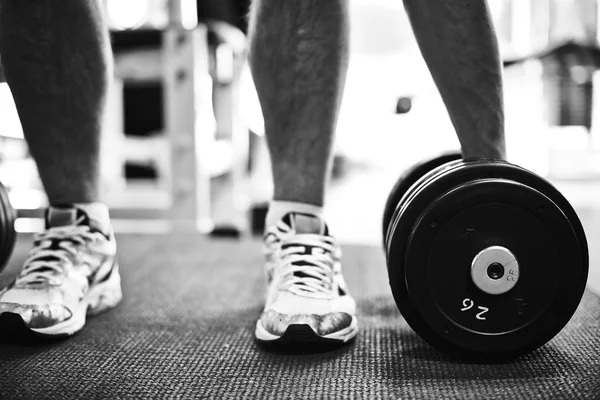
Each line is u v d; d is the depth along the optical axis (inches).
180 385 26.5
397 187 36.4
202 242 75.4
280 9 32.2
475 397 24.8
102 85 35.7
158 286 48.7
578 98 165.8
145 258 63.1
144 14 113.1
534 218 27.8
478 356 29.2
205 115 85.0
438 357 30.0
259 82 33.7
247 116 91.3
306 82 32.7
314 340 30.5
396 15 180.4
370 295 44.6
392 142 200.7
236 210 94.3
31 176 104.5
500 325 28.4
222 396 25.2
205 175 86.0
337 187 185.2
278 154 34.6
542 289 28.2
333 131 33.9
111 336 34.2
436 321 28.3
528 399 24.5
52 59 33.6
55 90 34.1
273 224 35.4
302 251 33.6
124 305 41.8
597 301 40.1
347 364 29.2
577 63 146.6
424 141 151.2
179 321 37.5
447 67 29.1
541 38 166.1
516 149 166.9
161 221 96.7
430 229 27.8
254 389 26.0
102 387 26.4
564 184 165.0
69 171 35.9
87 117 35.5
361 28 183.3
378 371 28.1
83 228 36.7
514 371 27.9
